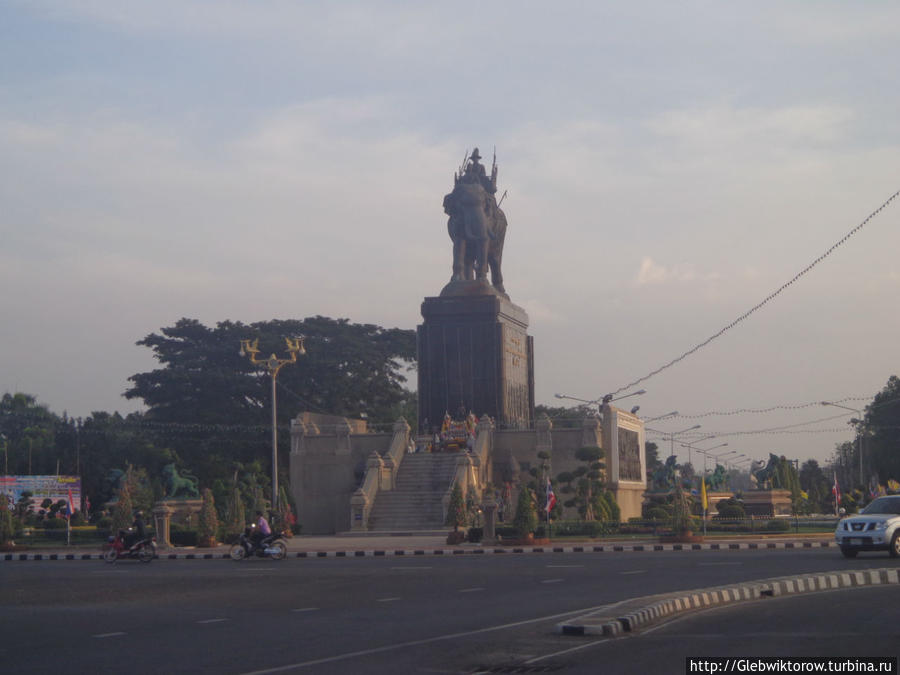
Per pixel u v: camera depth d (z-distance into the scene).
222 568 36.62
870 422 108.00
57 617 21.03
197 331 107.06
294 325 108.69
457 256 83.69
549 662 14.25
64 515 76.06
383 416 107.62
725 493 88.56
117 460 98.81
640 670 13.43
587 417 70.19
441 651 15.43
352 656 15.08
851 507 81.44
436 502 64.00
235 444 97.88
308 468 72.81
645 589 24.55
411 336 114.25
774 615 18.59
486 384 79.69
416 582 28.08
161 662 14.92
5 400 112.38
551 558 38.69
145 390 101.06
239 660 14.95
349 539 57.69
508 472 70.38
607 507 62.69
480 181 86.12
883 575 25.31
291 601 23.66
